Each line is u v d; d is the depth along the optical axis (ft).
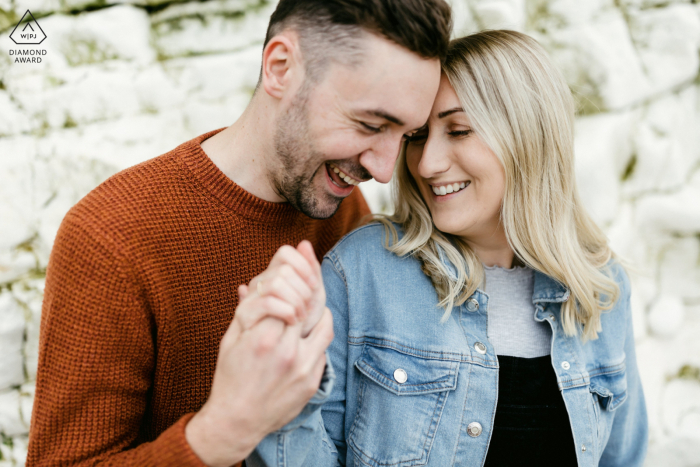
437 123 3.11
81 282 2.57
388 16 2.47
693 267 6.47
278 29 2.86
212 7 5.92
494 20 6.09
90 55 5.67
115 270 2.57
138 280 2.63
